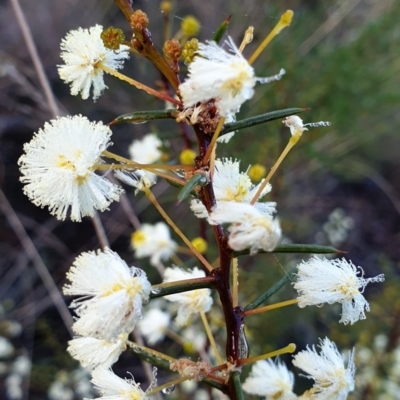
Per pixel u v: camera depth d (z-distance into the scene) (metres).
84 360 0.05
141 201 0.17
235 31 0.18
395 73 0.18
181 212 0.16
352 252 0.21
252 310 0.05
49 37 0.20
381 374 0.13
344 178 0.22
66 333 0.18
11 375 0.17
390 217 0.22
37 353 0.18
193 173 0.05
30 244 0.14
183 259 0.16
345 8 0.17
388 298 0.14
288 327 0.15
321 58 0.17
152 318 0.11
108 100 0.19
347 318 0.05
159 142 0.11
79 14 0.20
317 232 0.19
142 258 0.17
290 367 0.15
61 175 0.05
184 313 0.06
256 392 0.06
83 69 0.05
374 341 0.14
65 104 0.19
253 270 0.14
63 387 0.16
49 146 0.05
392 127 0.19
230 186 0.05
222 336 0.13
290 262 0.15
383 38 0.17
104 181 0.05
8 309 0.18
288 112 0.05
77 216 0.05
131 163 0.05
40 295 0.18
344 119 0.17
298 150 0.16
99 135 0.05
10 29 0.20
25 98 0.19
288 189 0.18
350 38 0.18
